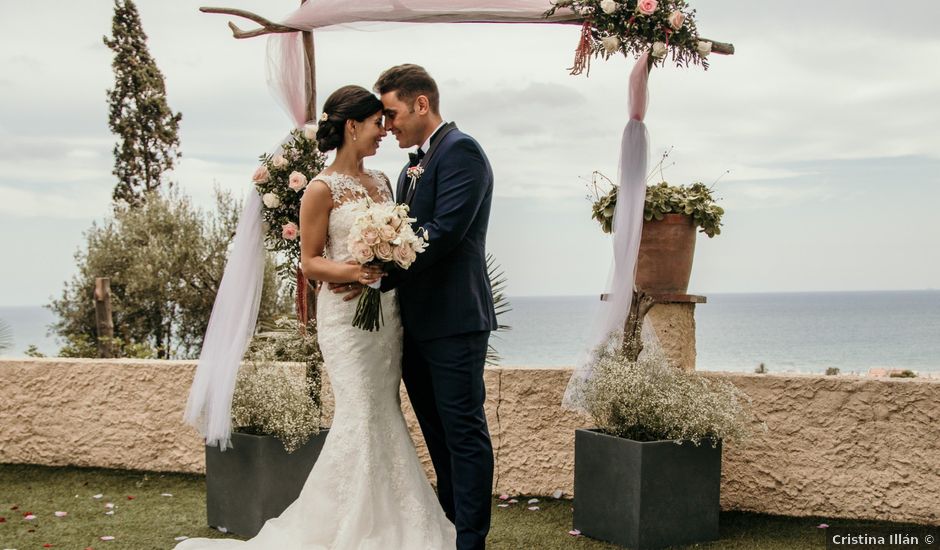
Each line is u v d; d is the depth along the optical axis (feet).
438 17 12.80
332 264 10.82
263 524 12.03
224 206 54.39
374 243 9.75
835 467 13.07
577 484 12.45
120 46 77.61
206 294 53.57
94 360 16.92
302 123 13.48
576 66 12.41
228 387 12.19
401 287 11.09
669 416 11.68
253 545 11.15
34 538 12.30
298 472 12.25
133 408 16.48
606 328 12.66
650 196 13.41
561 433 14.61
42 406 16.92
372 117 11.23
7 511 13.84
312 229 11.08
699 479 11.85
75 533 12.57
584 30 12.28
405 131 10.96
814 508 13.16
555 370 14.67
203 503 14.32
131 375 16.51
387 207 9.99
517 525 13.00
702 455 11.87
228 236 53.98
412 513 11.06
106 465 16.61
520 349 230.07
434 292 10.78
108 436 16.60
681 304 13.84
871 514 12.89
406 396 15.62
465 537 10.53
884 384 12.82
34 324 631.56
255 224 12.87
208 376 12.41
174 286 53.11
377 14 12.80
